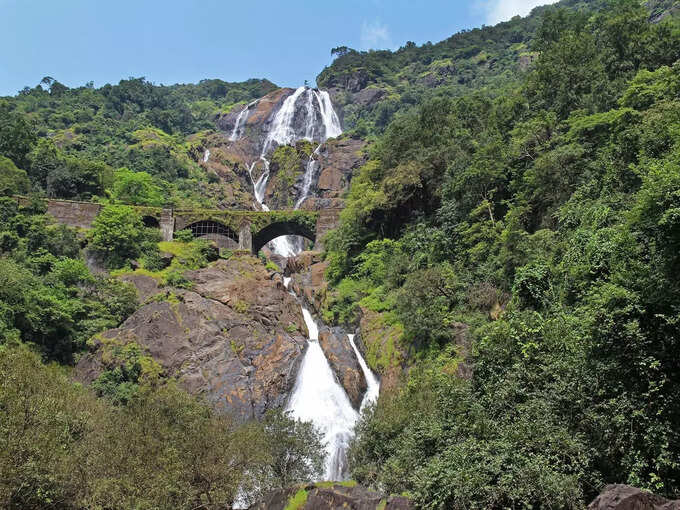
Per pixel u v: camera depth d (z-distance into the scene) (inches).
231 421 1310.3
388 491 1031.0
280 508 935.0
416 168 2203.5
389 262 2089.1
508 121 2234.3
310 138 6151.6
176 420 1123.9
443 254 1834.4
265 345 1916.8
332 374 1817.2
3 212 2491.4
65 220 2723.9
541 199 1619.1
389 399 1363.2
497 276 1547.7
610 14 2539.4
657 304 780.0
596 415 796.0
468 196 1871.3
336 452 1590.8
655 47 2062.0
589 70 2033.7
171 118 6446.9
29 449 898.1
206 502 1027.3
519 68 5757.9
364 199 2298.2
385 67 7608.3
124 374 1785.2
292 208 4687.5
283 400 1780.3
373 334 1834.4
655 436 724.7
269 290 2186.3
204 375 1800.0
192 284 2239.2
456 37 7834.6
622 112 1491.1
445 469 826.2
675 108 1307.8
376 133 5905.5
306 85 7135.8
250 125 6387.8
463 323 1508.4
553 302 1198.9
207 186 4736.7
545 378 923.4
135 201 3575.3
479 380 1054.4
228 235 3038.9
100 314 2091.5
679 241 781.3
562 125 1854.1
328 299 2220.7
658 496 663.8
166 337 1888.5
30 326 1898.4
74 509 950.4
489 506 760.3
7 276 1900.8
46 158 3570.4
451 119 2468.0
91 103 6250.0
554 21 2810.0
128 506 899.4
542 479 733.9
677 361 767.1
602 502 676.7
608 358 810.8
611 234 1102.4
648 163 1133.1
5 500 868.0
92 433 1090.7
